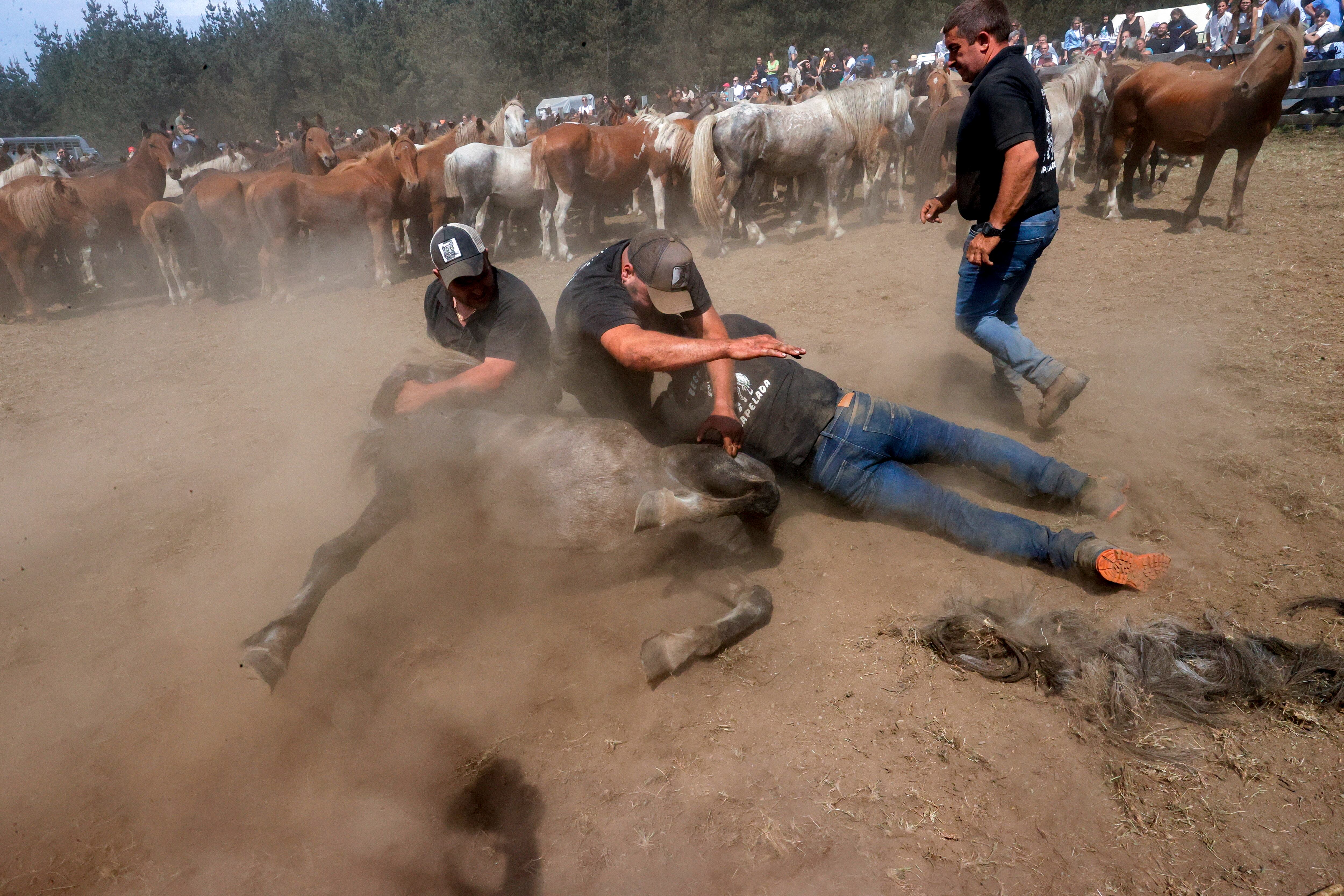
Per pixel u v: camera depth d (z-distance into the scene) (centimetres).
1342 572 308
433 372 346
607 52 4834
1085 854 212
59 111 7006
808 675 281
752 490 297
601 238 1395
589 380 342
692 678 284
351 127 5291
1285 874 202
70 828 243
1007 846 215
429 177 1273
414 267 1321
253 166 1875
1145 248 831
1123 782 230
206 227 1169
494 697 283
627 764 250
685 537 328
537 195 1233
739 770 245
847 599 321
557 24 4956
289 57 6019
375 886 219
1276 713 248
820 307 742
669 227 1391
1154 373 515
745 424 329
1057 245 892
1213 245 809
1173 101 859
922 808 227
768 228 1314
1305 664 257
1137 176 1220
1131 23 1859
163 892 221
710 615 318
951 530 338
